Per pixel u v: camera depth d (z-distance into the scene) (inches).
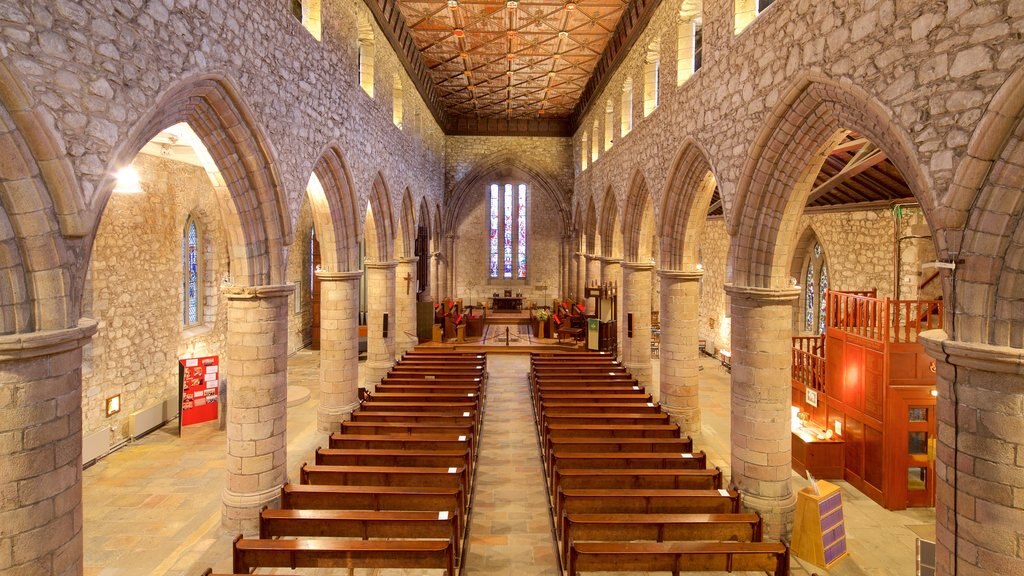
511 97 1007.6
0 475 187.6
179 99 275.0
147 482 439.2
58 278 198.1
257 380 362.3
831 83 272.2
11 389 188.1
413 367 653.9
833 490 341.4
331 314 534.6
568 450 399.9
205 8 277.7
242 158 335.6
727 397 701.3
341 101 485.4
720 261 913.5
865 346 431.5
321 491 310.5
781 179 347.9
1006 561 192.4
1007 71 180.4
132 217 526.0
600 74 830.5
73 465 209.0
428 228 989.8
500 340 994.7
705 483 340.8
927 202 214.2
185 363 550.3
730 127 390.9
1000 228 189.0
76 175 200.5
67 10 195.6
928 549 281.0
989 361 190.7
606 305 856.3
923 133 215.0
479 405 543.2
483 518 379.9
